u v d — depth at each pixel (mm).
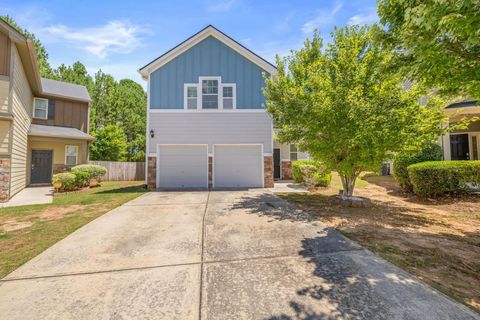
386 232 4398
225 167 11102
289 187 10961
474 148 10070
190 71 11094
